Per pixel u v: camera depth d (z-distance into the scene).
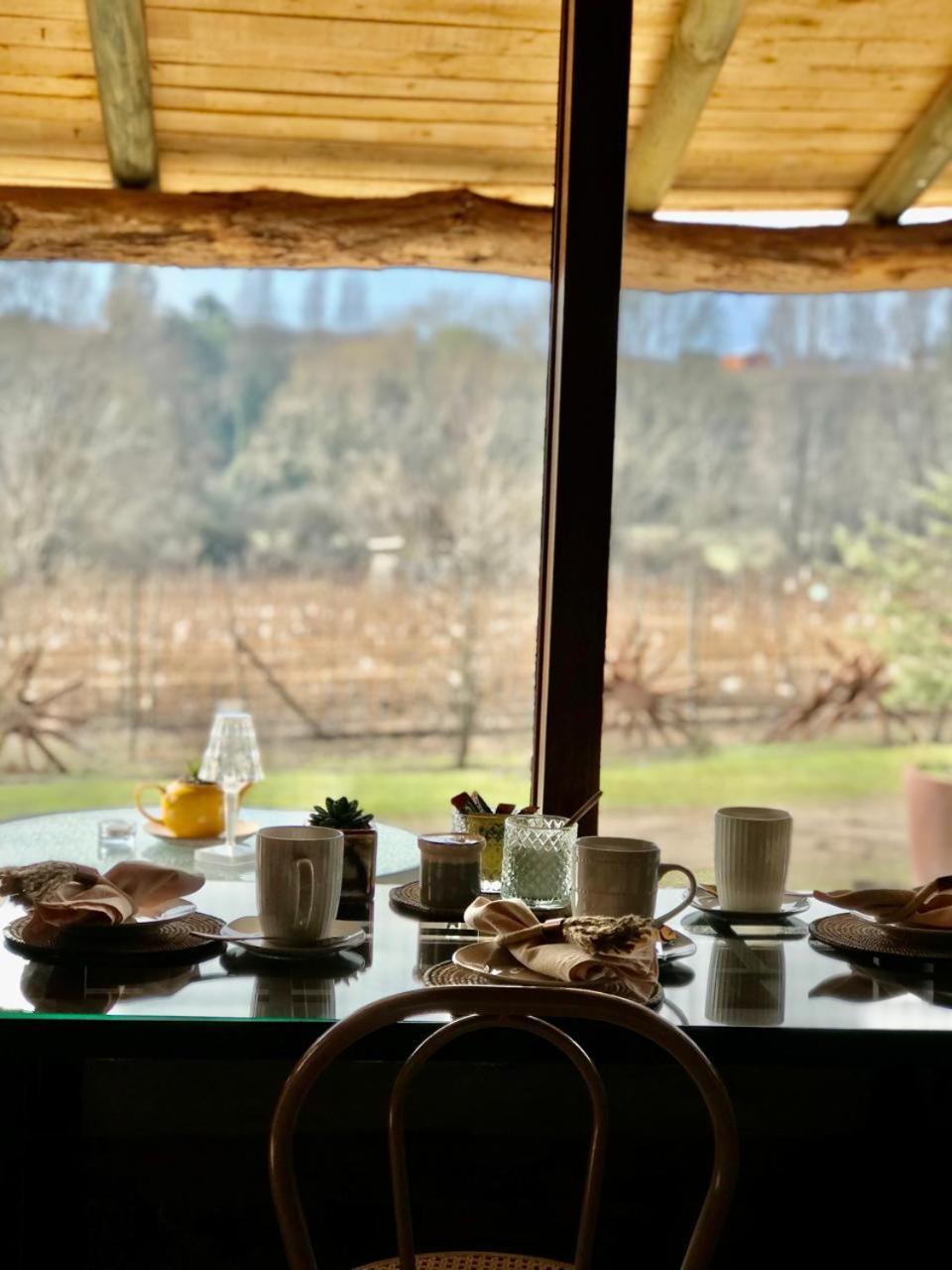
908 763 5.84
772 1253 1.77
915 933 1.44
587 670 1.84
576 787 1.85
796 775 5.66
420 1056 1.08
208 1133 1.74
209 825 2.11
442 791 5.42
